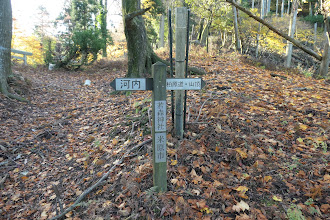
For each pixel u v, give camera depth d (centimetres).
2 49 795
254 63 956
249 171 311
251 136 379
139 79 261
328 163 311
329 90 602
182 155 338
